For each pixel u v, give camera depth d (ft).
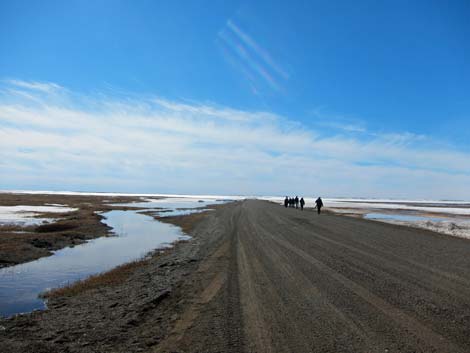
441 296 26.11
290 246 52.75
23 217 125.08
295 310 23.47
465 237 65.31
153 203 305.94
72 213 145.38
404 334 18.93
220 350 17.49
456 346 17.33
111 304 27.63
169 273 39.04
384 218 138.51
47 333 21.43
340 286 29.43
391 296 26.25
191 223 112.37
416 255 44.47
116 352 18.04
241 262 41.65
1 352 18.49
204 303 26.02
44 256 56.59
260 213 138.10
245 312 23.40
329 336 18.85
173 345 18.44
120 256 56.54
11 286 37.65
